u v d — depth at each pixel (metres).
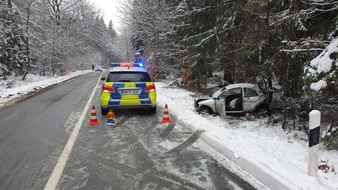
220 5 13.00
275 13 8.89
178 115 9.44
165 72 25.91
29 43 31.66
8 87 20.92
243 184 4.15
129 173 4.59
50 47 36.69
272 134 7.75
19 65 28.81
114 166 4.89
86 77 33.47
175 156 5.39
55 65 40.53
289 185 4.02
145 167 4.84
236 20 12.34
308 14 7.29
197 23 15.04
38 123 8.27
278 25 8.22
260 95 10.09
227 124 8.83
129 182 4.25
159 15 22.70
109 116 7.97
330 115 7.61
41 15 38.66
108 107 8.86
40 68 37.56
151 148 5.89
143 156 5.40
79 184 4.19
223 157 5.27
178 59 22.09
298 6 7.62
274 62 8.90
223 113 9.84
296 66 8.23
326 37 7.41
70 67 50.75
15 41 28.91
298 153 5.76
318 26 7.63
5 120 8.74
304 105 8.91
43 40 36.34
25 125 8.02
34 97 14.47
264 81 10.38
